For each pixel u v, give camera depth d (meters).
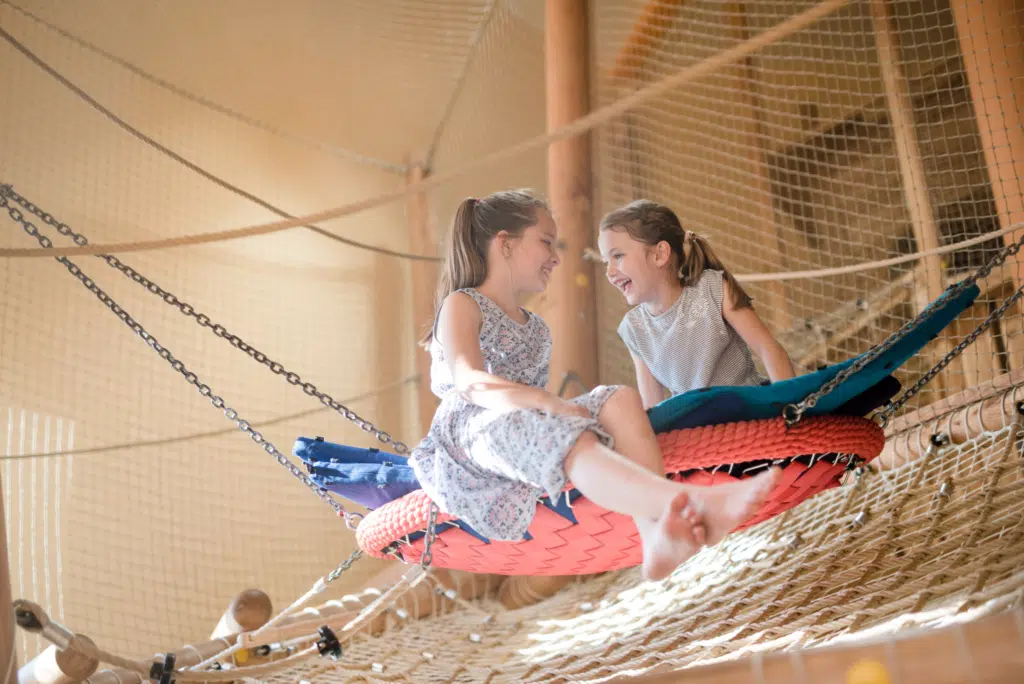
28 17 5.04
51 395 4.76
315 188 6.00
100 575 4.71
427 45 5.30
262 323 5.63
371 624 3.71
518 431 1.77
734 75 5.82
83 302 5.00
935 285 4.91
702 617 2.49
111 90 5.34
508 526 1.84
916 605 1.83
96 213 5.15
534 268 2.19
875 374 2.03
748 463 1.97
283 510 5.42
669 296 2.58
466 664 2.88
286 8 5.27
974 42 3.84
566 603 3.79
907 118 5.23
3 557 1.97
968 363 4.54
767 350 2.43
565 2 4.45
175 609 4.90
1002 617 1.34
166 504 5.01
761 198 5.89
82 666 2.27
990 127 3.76
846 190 5.73
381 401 5.84
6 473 4.54
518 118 5.93
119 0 5.31
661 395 2.68
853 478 3.50
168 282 5.34
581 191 4.26
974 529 2.27
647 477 1.55
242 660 2.69
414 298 5.68
